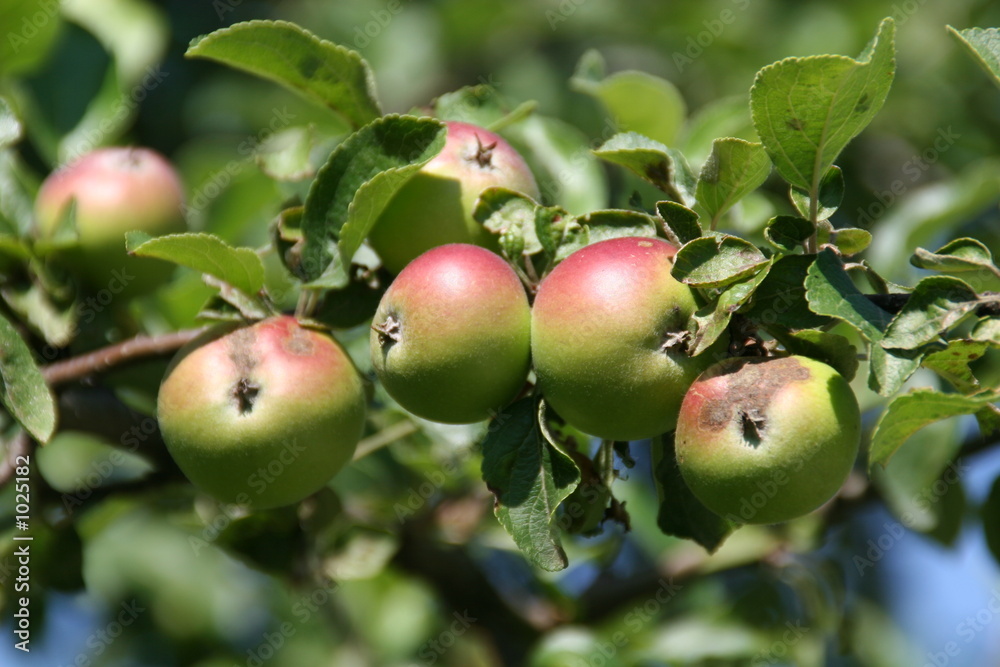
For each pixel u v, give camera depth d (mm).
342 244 1237
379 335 1218
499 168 1250
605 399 1199
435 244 1244
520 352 1216
